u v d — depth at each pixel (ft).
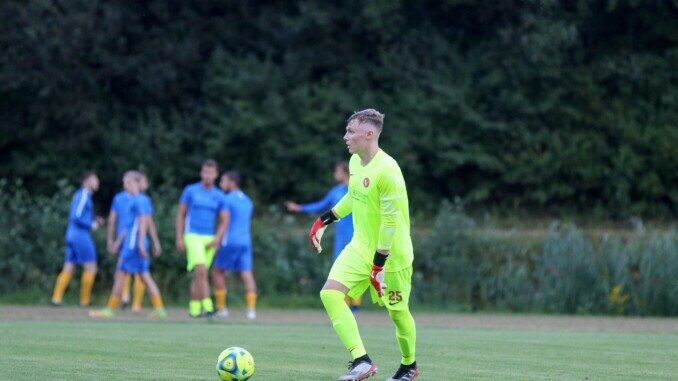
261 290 246.06
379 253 87.45
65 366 100.53
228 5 375.86
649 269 232.53
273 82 364.99
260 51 386.93
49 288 242.37
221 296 201.87
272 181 366.43
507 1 362.94
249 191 363.76
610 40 374.43
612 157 358.43
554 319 213.66
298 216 359.87
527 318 216.13
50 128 361.10
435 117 363.35
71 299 239.30
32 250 244.42
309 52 369.91
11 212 249.14
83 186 223.92
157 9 365.20
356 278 90.33
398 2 355.36
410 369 92.99
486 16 370.32
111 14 350.43
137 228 196.13
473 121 357.20
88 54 349.20
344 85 372.99
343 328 89.10
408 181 366.02
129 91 371.35
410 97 360.48
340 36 372.17
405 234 90.48
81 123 350.43
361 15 360.89
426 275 249.34
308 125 363.76
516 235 257.55
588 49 373.20
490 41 375.66
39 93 339.36
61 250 243.81
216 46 376.89
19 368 98.22
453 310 240.73
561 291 235.61
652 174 356.18
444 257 246.27
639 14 367.45
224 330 159.43
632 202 362.74
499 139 365.20
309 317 205.87
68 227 230.68
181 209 193.88
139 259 196.44
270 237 252.42
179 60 362.33
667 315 230.07
